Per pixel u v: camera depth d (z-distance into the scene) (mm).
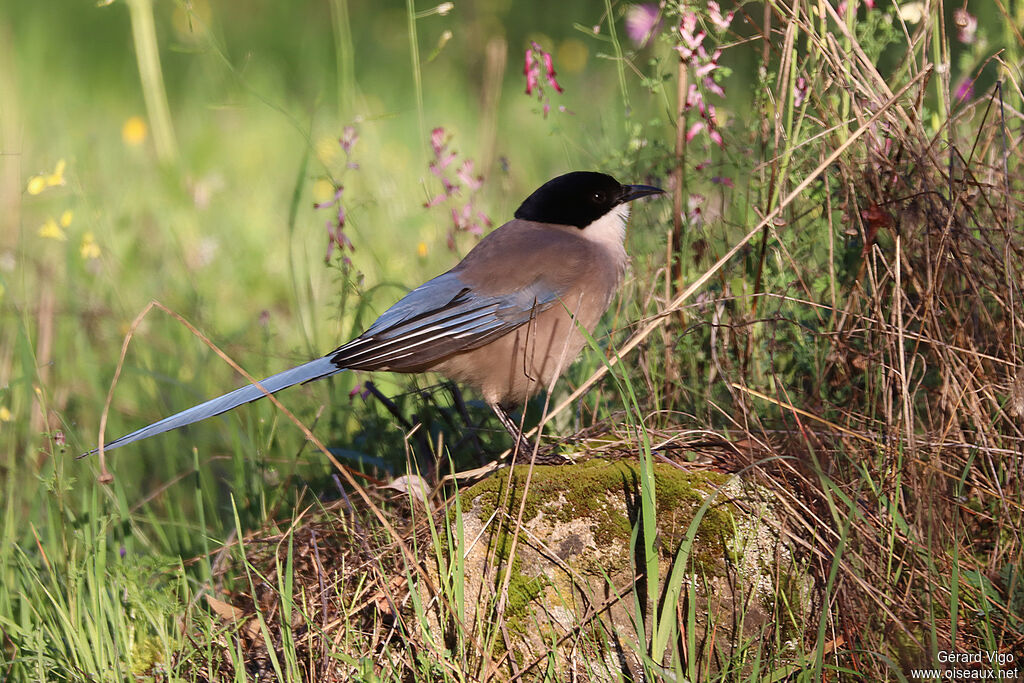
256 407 10438
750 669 6520
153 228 15414
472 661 6637
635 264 9617
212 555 8828
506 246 8797
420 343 8422
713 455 7441
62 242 13680
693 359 8828
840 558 6098
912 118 7801
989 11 9789
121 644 7277
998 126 8086
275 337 12172
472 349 8539
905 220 7641
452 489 7910
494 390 8711
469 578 6969
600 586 6797
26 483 9086
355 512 7992
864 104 8047
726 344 8617
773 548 6754
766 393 8367
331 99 20234
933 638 6039
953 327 7742
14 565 8023
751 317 8562
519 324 8539
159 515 9734
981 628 6613
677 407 8688
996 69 9398
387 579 7305
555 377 7453
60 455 8289
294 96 20703
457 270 8766
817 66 8242
